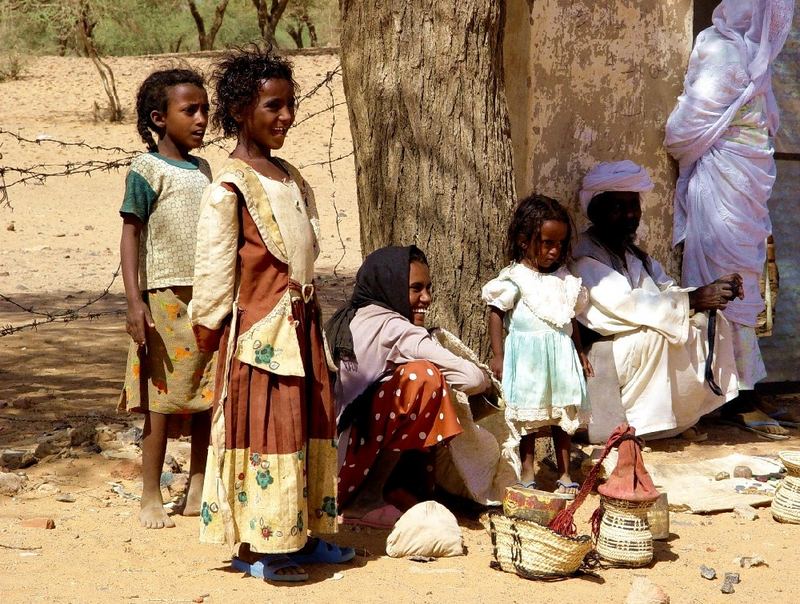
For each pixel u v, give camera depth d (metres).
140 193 4.59
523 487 4.66
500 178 5.52
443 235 5.46
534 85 6.16
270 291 3.98
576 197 6.41
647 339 6.11
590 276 6.16
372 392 4.67
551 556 4.02
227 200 3.94
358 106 5.61
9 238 16.22
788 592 3.99
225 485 3.95
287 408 3.95
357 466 4.70
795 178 7.65
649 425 6.15
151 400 4.64
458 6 5.37
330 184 20.12
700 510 5.06
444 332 4.96
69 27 25.62
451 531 4.36
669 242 6.93
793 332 7.78
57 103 26.66
